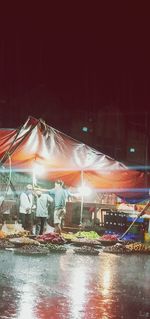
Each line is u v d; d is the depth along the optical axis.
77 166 17.95
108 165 18.30
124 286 8.79
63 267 10.53
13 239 13.69
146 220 17.98
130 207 20.95
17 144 15.68
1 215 18.03
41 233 16.88
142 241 17.77
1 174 19.27
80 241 15.10
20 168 17.97
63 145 17.48
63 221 19.56
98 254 13.67
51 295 7.46
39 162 17.52
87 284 8.66
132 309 6.98
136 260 13.04
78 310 6.63
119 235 17.69
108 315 6.48
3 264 10.34
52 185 20.12
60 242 14.97
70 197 21.91
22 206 17.31
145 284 9.20
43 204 16.88
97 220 20.73
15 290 7.63
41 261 11.25
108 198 22.30
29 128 16.02
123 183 18.73
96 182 18.86
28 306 6.63
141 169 19.42
